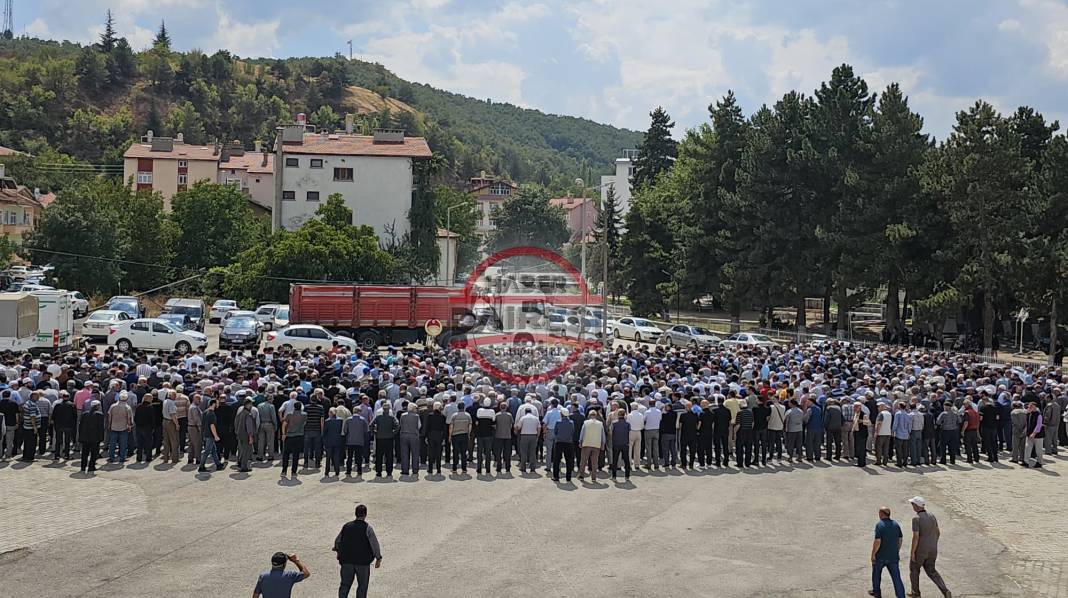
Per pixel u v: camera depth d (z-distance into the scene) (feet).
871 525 63.36
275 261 213.25
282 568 37.29
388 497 67.21
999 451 92.89
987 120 175.83
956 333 208.95
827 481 77.20
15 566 49.80
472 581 48.91
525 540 57.00
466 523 60.59
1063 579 53.16
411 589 47.42
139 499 64.64
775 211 212.84
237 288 220.02
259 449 78.28
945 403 86.28
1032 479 79.97
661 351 123.24
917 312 180.96
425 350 131.34
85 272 223.71
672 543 57.31
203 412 75.20
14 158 432.25
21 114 631.15
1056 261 164.76
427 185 282.97
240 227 269.85
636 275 250.57
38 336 132.36
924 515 48.55
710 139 252.01
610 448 79.92
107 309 181.27
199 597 45.27
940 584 48.01
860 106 210.59
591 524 61.21
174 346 142.92
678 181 298.35
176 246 263.49
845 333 204.13
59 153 553.64
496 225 438.81
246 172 396.16
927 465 85.40
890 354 130.82
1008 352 189.57
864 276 194.49
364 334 160.66
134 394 77.41
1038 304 172.45
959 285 177.47
